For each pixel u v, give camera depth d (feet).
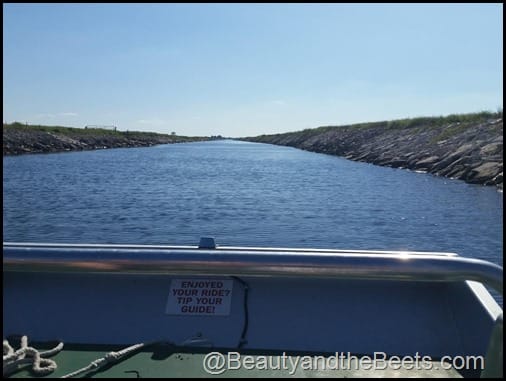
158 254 9.33
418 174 99.91
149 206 62.90
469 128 119.65
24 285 10.60
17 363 8.89
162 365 9.02
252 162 146.61
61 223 51.98
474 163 89.92
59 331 10.01
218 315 10.14
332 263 9.04
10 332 9.99
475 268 8.64
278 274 9.20
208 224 52.08
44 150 186.70
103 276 10.67
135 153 199.93
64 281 10.64
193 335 9.90
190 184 87.97
